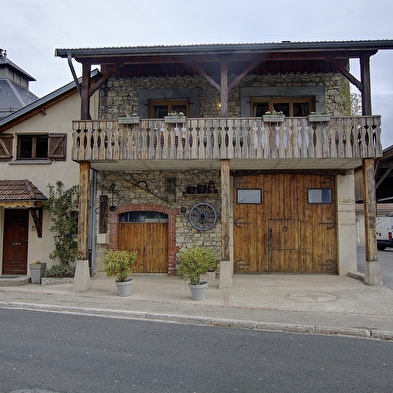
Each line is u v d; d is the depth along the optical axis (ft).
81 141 30.76
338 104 36.73
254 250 36.83
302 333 19.65
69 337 18.33
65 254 35.14
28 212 37.29
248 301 25.79
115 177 37.40
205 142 32.09
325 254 36.60
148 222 37.52
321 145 29.99
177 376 13.66
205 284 26.48
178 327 20.53
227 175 30.42
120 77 38.19
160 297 27.17
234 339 18.34
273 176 37.19
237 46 29.73
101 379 13.32
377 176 54.85
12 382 12.99
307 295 27.50
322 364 15.02
